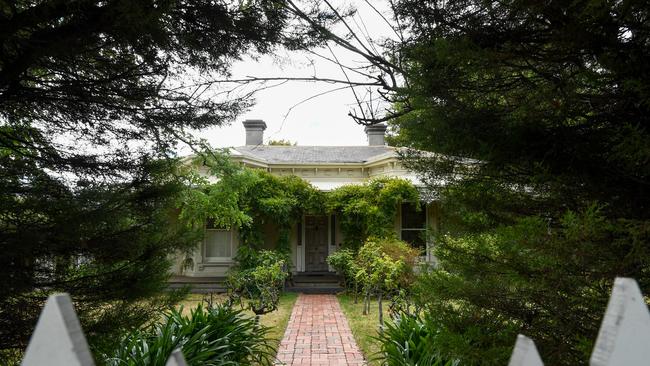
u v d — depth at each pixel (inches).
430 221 625.0
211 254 638.5
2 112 180.4
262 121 768.3
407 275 416.5
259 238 588.7
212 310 248.8
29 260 161.6
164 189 193.2
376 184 588.4
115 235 179.0
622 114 116.8
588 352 88.4
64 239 160.6
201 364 189.3
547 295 112.8
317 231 689.0
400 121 142.8
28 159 181.0
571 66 126.2
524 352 33.6
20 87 163.8
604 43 106.8
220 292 561.3
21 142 188.1
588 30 103.3
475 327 116.5
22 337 158.7
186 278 616.4
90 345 162.7
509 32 122.2
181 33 162.2
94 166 184.9
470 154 131.7
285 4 151.1
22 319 159.2
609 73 113.7
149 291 184.5
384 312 432.8
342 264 564.1
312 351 292.4
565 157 121.6
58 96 175.2
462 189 143.3
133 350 193.9
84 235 167.0
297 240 679.1
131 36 150.2
